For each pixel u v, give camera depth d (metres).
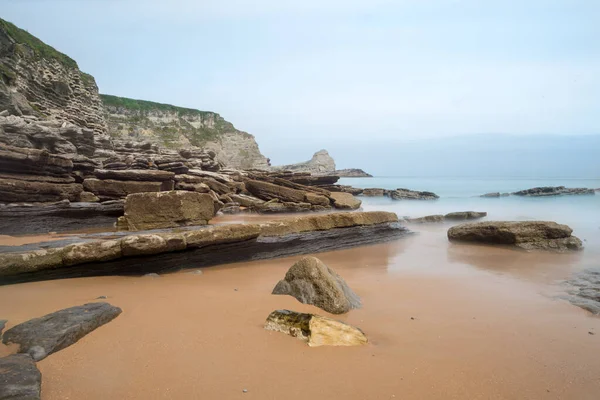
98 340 4.94
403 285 8.90
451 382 4.32
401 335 5.71
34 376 3.76
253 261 11.80
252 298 7.20
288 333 5.39
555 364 4.86
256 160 101.56
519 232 13.89
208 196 15.42
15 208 15.38
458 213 22.16
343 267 10.98
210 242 10.88
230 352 4.79
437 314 6.77
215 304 6.74
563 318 6.63
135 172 19.73
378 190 45.16
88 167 21.33
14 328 4.92
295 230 13.52
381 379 4.30
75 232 15.19
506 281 9.35
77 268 8.87
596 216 23.80
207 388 3.94
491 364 4.81
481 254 12.88
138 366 4.32
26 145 19.70
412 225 20.09
